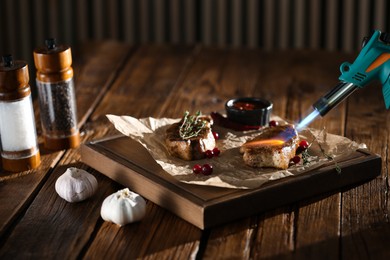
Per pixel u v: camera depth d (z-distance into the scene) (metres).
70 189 1.92
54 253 1.68
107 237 1.75
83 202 1.94
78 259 1.67
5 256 1.67
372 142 2.34
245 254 1.66
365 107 2.68
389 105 1.90
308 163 1.97
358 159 2.02
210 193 1.81
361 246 1.69
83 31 4.27
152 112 2.65
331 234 1.75
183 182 1.88
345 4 4.03
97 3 4.19
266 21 4.14
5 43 4.28
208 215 1.74
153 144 2.10
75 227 1.80
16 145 2.11
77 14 4.24
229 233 1.75
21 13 4.21
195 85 2.94
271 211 1.86
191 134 2.03
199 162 2.00
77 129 2.33
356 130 2.45
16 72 2.05
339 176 1.96
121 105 2.72
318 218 1.82
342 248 1.69
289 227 1.78
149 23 4.21
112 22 4.24
